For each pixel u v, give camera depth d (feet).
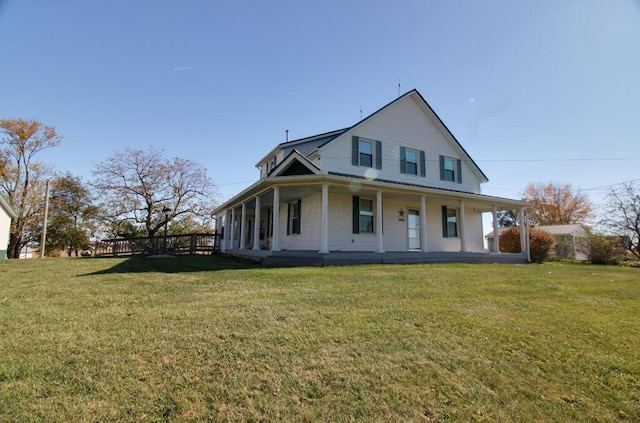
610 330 12.82
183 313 13.48
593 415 7.40
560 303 17.11
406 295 17.35
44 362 8.91
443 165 50.55
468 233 52.85
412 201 46.75
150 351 9.71
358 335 11.32
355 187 36.47
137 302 15.40
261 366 8.95
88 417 6.65
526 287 21.06
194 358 9.32
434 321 13.07
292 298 16.20
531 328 12.69
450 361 9.66
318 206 40.37
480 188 54.39
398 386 8.20
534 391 8.28
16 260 38.99
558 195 125.59
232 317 12.95
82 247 88.79
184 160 92.99
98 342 10.32
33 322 12.29
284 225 49.06
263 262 33.94
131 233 90.17
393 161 45.70
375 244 42.80
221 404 7.23
